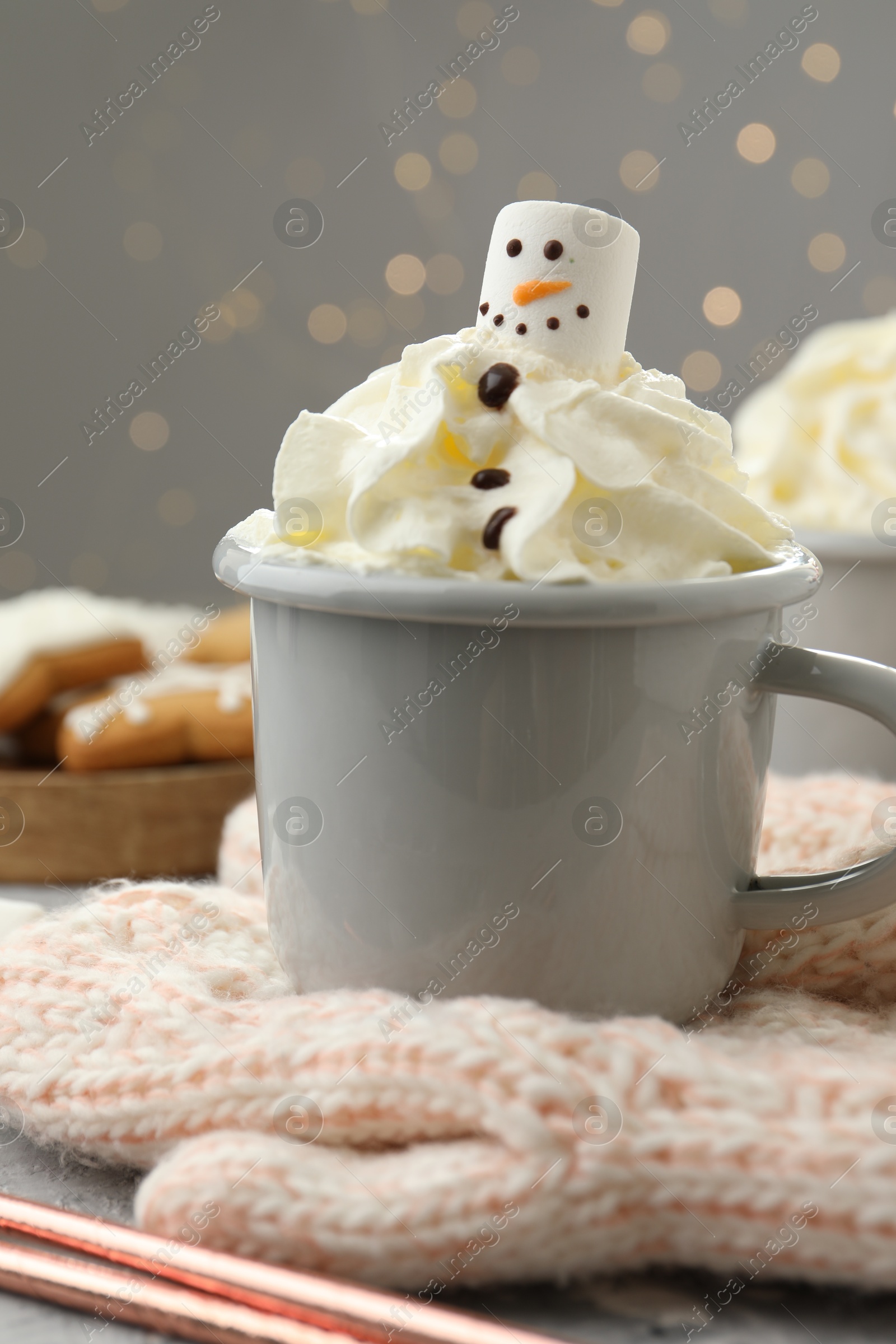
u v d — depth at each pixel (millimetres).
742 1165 320
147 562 1142
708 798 352
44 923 390
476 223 1104
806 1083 329
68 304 1079
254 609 358
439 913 346
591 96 1068
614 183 1080
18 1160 363
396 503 346
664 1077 328
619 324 367
